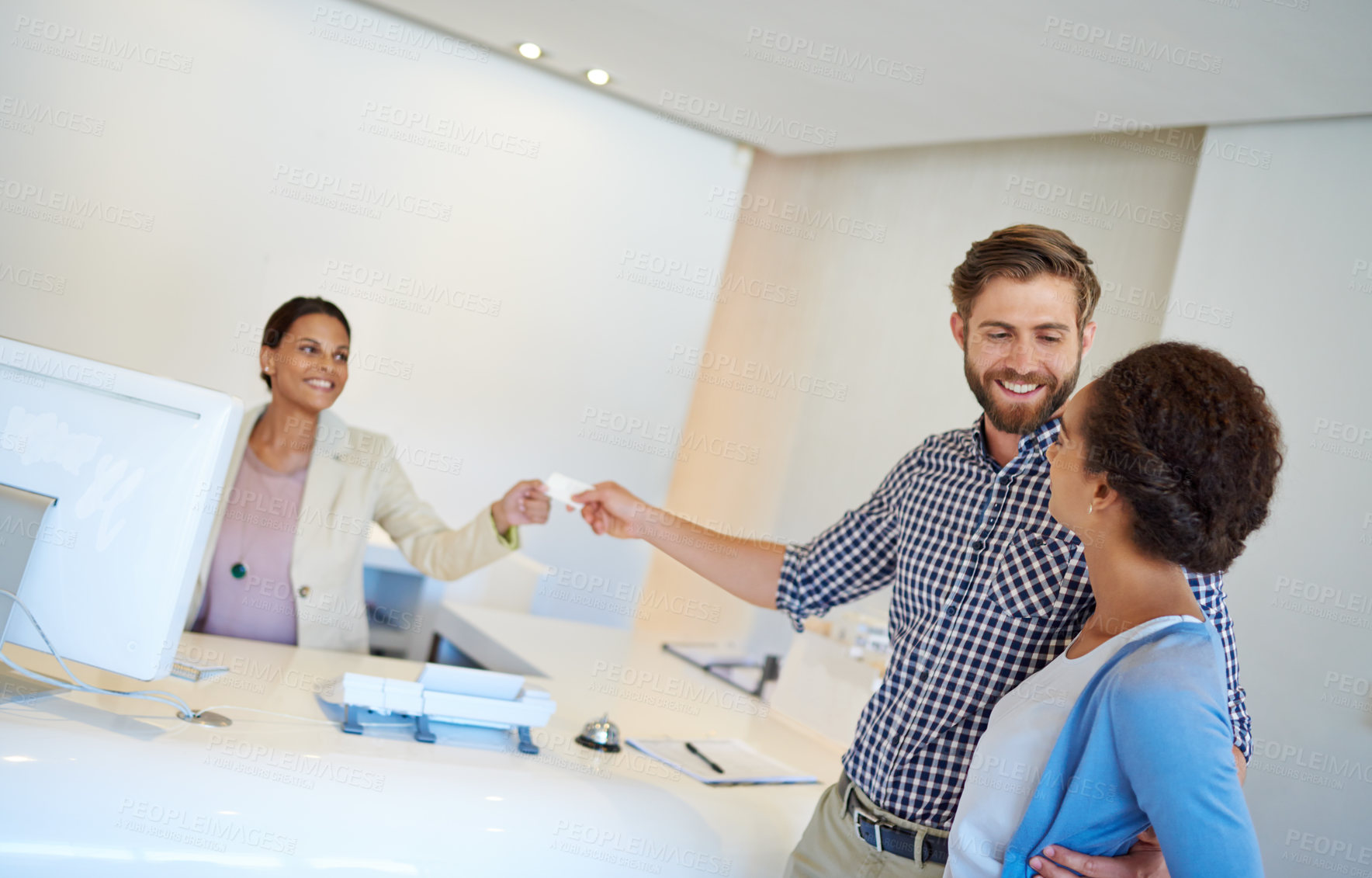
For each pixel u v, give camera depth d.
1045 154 3.25
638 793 1.74
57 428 1.44
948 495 1.62
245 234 3.63
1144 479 1.11
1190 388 1.11
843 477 3.95
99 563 1.43
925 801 1.50
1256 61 2.13
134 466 1.43
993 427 1.62
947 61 2.68
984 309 1.58
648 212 4.27
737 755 2.12
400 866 1.51
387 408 3.93
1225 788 1.01
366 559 3.44
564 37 3.45
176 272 3.55
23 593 1.44
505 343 4.09
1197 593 1.30
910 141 3.55
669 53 3.29
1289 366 2.33
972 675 1.50
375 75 3.75
